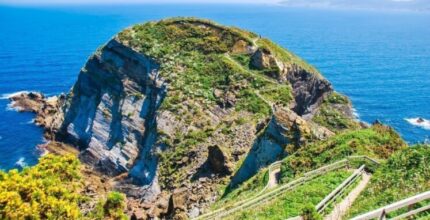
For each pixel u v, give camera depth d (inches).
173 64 4242.1
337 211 1337.4
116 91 4340.6
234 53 4505.4
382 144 2094.0
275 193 1707.7
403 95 6983.3
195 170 3159.5
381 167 1606.8
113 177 3855.8
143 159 3668.8
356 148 2012.8
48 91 6998.0
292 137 2554.1
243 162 2839.6
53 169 1310.3
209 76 4168.3
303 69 4564.5
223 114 3784.5
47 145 4475.9
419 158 1485.0
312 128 2615.7
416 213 995.9
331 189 1540.4
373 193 1408.7
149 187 3297.2
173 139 3553.2
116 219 1208.2
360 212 1252.5
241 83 4047.7
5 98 6254.9
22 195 1083.9
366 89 7381.9
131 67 4367.6
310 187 1593.3
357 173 1635.1
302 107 4537.4
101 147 4138.8
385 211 892.0
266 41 4781.0
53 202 1102.4
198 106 3809.1
